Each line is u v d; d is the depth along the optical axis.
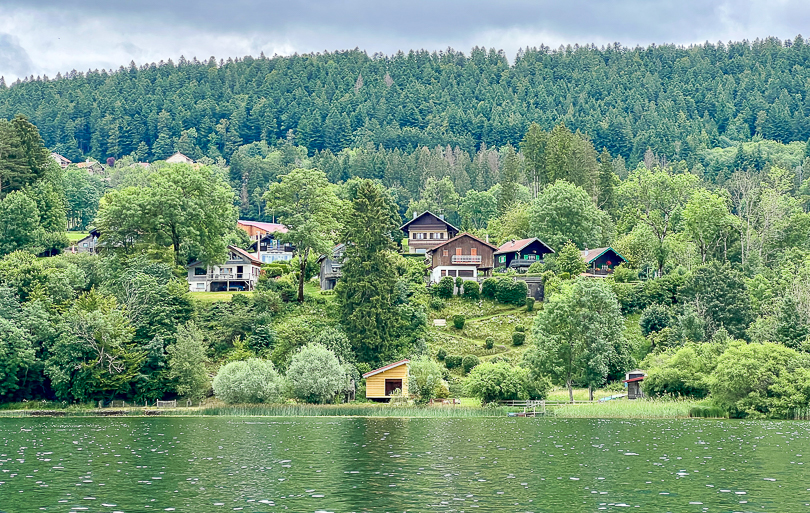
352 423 79.56
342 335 109.06
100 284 120.56
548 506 39.09
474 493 41.94
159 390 99.94
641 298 128.62
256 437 66.12
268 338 111.94
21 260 121.44
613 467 49.81
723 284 119.50
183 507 38.91
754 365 84.12
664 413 85.69
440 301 128.12
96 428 74.81
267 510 38.28
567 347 95.81
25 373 99.00
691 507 38.94
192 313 115.75
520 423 78.75
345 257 119.75
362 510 38.25
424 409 89.88
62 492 42.22
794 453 55.66
